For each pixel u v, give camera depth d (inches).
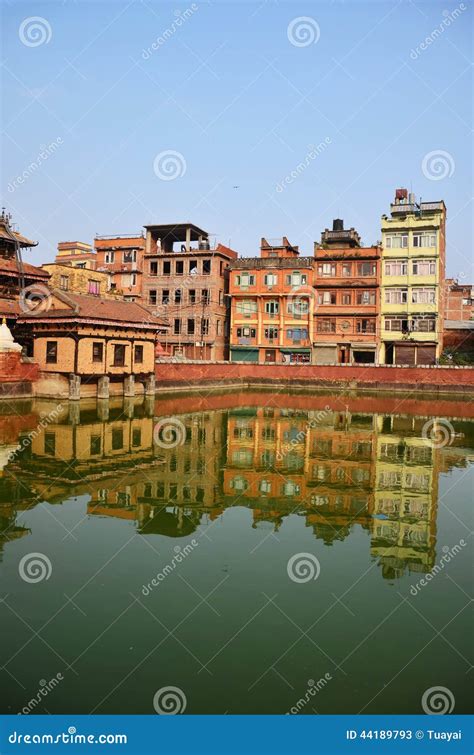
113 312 1535.4
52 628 346.0
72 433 980.6
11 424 1054.4
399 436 1061.1
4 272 1780.3
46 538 483.5
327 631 348.5
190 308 2699.3
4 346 1358.3
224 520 539.8
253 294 2615.7
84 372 1421.0
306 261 2554.1
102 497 602.2
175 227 2748.5
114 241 2849.4
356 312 2463.1
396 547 479.5
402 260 2439.7
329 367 2170.3
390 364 2314.2
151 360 1684.3
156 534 498.0
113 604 376.2
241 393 1979.6
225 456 833.5
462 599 390.6
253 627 351.9
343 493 641.0
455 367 1995.6
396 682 303.3
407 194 2487.7
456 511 578.2
